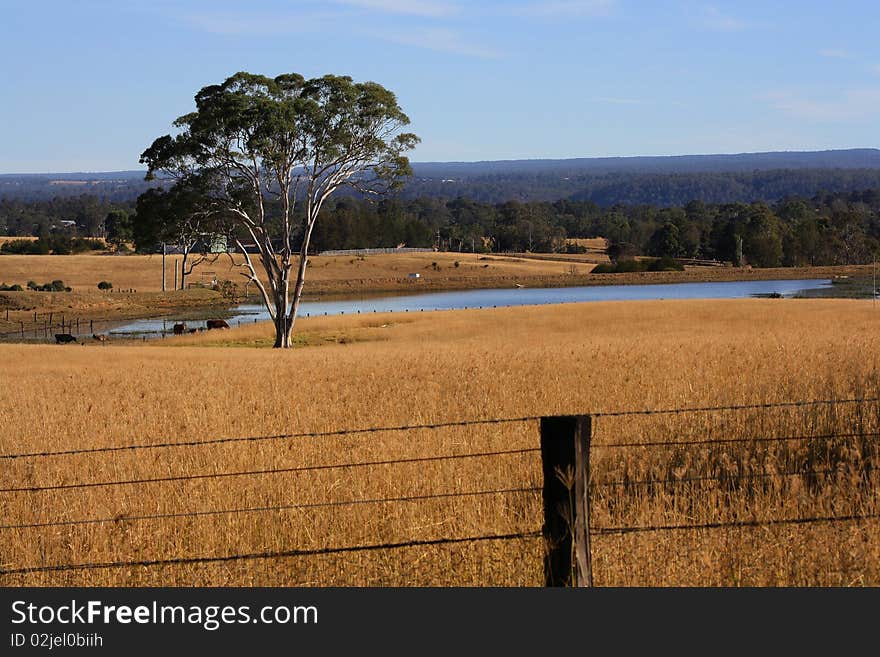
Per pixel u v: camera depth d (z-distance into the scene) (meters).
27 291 111.56
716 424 12.07
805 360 18.31
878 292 105.38
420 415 14.84
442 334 57.09
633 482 10.17
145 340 69.31
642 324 54.59
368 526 9.27
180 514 9.60
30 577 8.79
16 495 10.56
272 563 8.80
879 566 8.11
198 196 53.12
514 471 10.51
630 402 14.98
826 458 10.92
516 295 118.75
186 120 52.78
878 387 15.08
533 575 8.27
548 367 20.58
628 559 8.31
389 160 57.22
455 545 8.72
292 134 54.22
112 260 156.75
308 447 12.03
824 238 168.75
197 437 13.58
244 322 87.44
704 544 8.43
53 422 15.89
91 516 9.88
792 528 8.62
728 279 140.50
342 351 42.59
